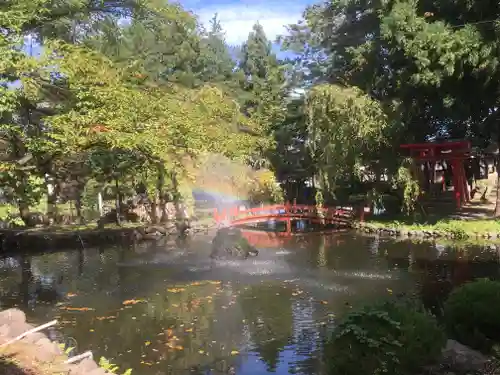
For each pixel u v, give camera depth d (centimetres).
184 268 1609
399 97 2509
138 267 1652
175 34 2727
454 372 547
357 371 535
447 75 2130
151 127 1367
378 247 2008
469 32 2070
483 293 688
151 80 1994
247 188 2848
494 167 3503
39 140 1130
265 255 1839
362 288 1286
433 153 2592
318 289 1285
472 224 2236
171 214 2992
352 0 2691
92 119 1147
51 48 1194
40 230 2330
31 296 1284
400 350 539
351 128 2430
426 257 1736
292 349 861
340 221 2694
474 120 2569
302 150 3209
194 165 2081
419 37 2128
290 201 3359
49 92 1228
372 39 2700
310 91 2602
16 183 1093
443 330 619
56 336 952
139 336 946
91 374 586
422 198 2867
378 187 2755
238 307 1134
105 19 1602
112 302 1205
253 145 2541
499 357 586
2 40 1024
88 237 2208
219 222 2691
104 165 1769
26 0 1172
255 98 3372
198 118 1762
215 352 856
